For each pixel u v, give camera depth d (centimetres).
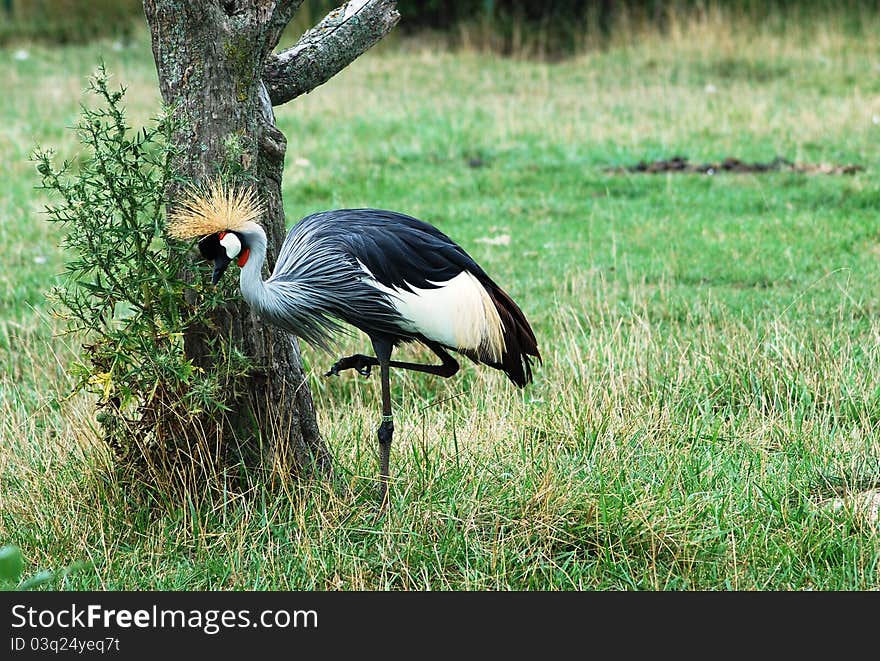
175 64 883
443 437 1057
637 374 1219
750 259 1678
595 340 1296
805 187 2031
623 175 2202
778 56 3130
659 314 1453
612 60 3269
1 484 1000
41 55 3519
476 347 936
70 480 982
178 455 934
